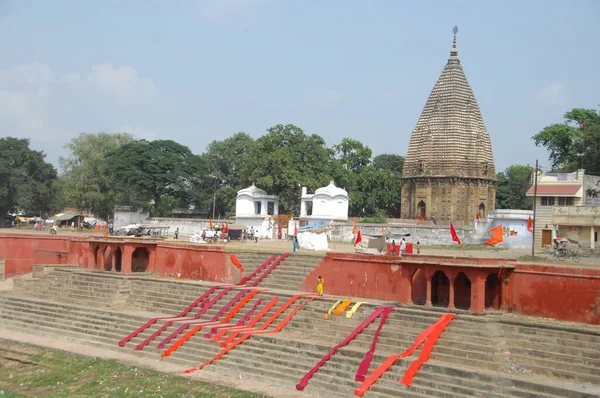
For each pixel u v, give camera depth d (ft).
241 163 260.62
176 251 131.44
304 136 241.55
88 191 243.19
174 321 99.40
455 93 229.04
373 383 73.97
